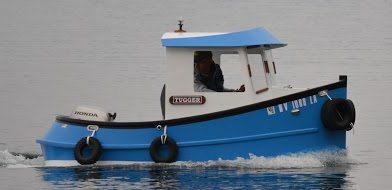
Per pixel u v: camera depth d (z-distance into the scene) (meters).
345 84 35.28
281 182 31.84
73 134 36.31
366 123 52.28
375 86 62.56
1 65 67.81
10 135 49.09
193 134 35.00
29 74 65.69
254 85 35.34
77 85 62.94
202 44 35.31
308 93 34.94
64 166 36.50
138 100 58.56
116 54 69.50
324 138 35.31
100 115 36.59
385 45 71.50
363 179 33.09
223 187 30.81
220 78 35.75
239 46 35.31
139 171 34.47
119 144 35.59
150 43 71.44
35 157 41.94
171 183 31.67
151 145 35.12
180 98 35.44
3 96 60.12
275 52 70.38
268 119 34.78
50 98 59.91
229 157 34.88
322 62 68.38
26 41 72.31
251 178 32.62
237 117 34.78
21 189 31.44
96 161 35.81
